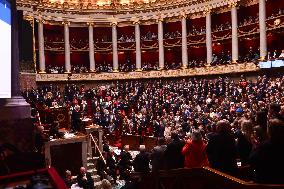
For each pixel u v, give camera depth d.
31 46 29.92
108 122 23.86
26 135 7.93
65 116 17.67
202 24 34.25
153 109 23.92
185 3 33.91
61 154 14.53
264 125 6.34
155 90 28.00
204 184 5.34
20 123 7.84
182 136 14.05
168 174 5.85
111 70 36.53
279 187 3.88
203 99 22.86
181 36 34.97
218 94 23.59
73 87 30.91
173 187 5.80
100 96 29.17
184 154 6.21
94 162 16.34
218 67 30.05
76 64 37.91
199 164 6.07
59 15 35.56
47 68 35.88
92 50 37.06
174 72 33.72
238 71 28.06
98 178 15.30
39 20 33.91
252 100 18.06
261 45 27.00
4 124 7.52
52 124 15.22
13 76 8.05
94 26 37.31
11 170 5.02
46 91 28.94
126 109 26.20
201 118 17.16
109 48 37.78
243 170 5.63
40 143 10.13
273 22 26.31
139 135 21.58
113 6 37.06
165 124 19.55
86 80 35.81
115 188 13.84
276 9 27.98
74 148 14.84
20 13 12.04
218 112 17.73
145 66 36.06
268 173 4.21
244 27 29.19
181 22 34.66
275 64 23.77
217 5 31.33
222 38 31.23
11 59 8.00
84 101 25.67
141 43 37.12
